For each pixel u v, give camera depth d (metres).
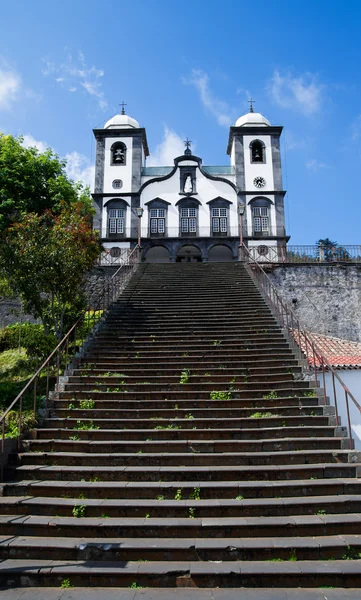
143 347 10.95
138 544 5.10
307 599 4.32
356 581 4.63
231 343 11.18
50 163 20.67
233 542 5.12
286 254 23.06
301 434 7.46
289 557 4.97
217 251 31.67
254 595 4.43
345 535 5.32
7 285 13.54
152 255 31.67
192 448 7.07
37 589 4.63
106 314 13.21
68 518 5.63
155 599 4.36
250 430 7.41
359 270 21.97
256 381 9.31
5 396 10.70
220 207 31.00
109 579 4.71
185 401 8.40
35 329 16.03
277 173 31.70
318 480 6.27
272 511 5.67
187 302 14.45
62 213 14.05
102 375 9.66
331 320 21.34
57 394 8.87
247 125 32.66
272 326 12.06
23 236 12.49
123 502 5.82
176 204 30.98
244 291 15.53
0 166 19.52
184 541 5.18
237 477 6.36
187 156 31.61
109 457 6.82
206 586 4.64
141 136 32.44
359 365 10.87
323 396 8.55
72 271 12.41
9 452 7.05
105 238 29.94
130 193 31.06
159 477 6.38
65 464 6.85
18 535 5.43
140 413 8.15
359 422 10.57
